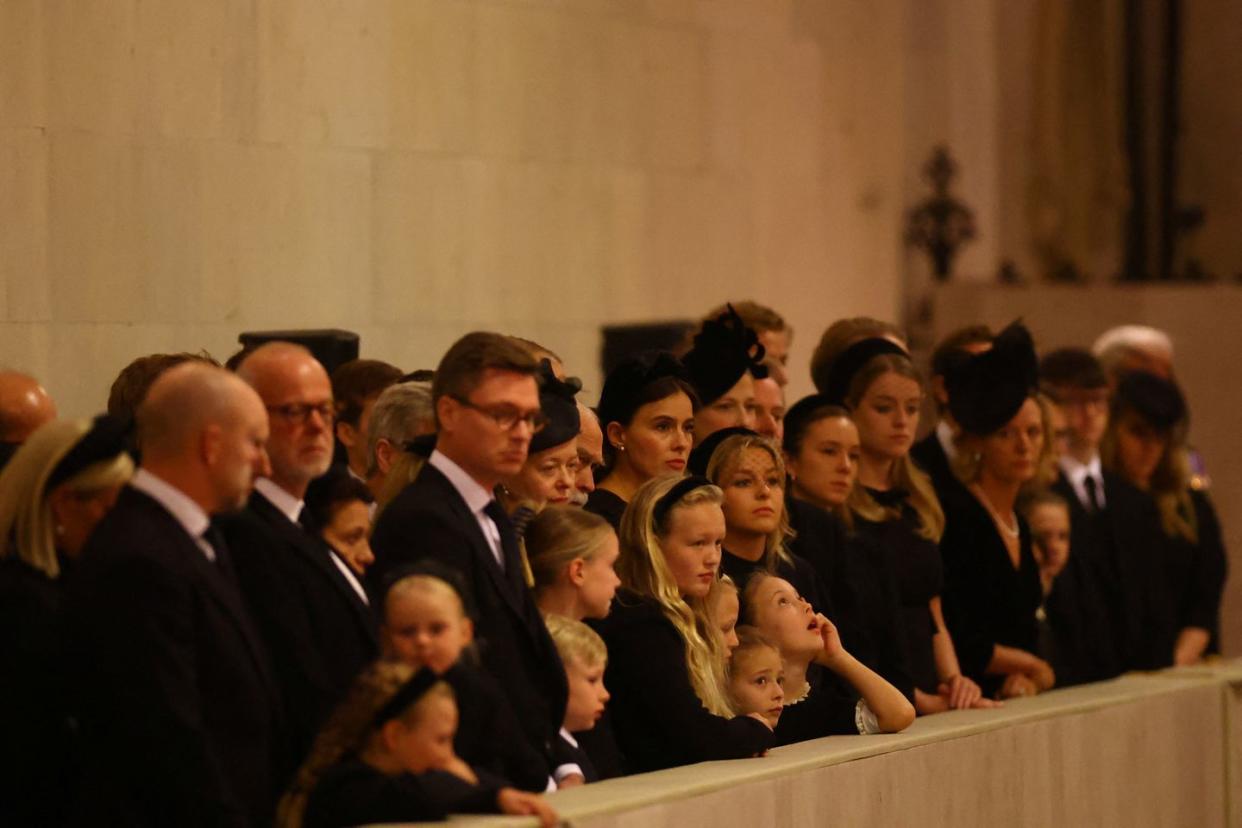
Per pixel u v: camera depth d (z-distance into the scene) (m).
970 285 45.50
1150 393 28.28
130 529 13.32
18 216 25.78
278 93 29.38
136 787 13.00
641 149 36.72
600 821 14.38
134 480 13.66
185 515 13.55
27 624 13.80
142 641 12.97
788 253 40.59
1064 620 24.86
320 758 13.58
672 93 37.41
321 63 30.06
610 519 18.53
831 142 41.88
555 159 34.75
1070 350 27.20
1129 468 28.33
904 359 21.80
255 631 13.87
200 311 28.17
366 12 30.83
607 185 35.88
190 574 13.30
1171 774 22.28
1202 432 43.06
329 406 15.10
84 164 26.55
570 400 17.44
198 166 28.12
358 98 30.73
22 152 25.84
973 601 22.66
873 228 43.28
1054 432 24.78
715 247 38.53
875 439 21.56
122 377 18.92
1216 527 28.89
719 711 17.25
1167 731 22.22
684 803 15.24
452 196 32.53
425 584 14.08
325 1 30.08
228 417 13.60
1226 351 43.00
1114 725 21.27
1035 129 48.78
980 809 19.09
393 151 31.41
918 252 47.41
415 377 19.27
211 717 13.32
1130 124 49.22
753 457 19.02
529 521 16.88
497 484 17.39
